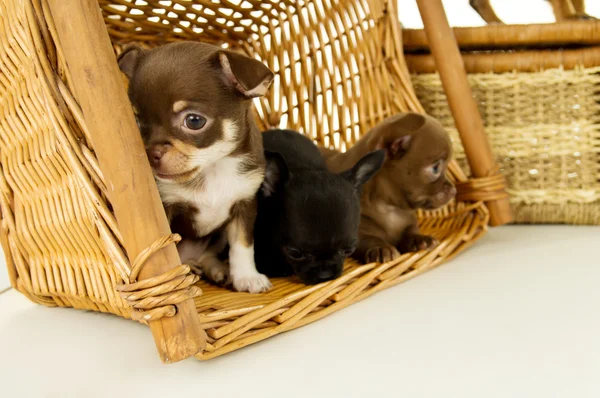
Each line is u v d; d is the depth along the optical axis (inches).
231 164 18.8
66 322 19.7
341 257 19.6
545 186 25.4
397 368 15.8
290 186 20.0
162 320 15.1
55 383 16.3
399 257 20.6
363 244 21.4
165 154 16.8
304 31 25.9
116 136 14.9
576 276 19.7
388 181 22.1
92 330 18.8
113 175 15.0
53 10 14.8
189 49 17.4
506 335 16.8
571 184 25.2
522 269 20.6
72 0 14.7
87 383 16.2
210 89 17.1
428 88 26.3
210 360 16.6
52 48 15.6
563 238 23.4
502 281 19.8
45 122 17.1
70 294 19.2
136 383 16.0
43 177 18.1
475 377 15.4
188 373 16.2
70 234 18.0
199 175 18.7
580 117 24.8
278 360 16.4
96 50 14.8
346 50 26.0
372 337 17.1
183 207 19.1
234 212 19.5
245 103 18.3
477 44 25.2
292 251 19.6
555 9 29.7
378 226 22.2
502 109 25.4
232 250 19.5
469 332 17.0
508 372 15.4
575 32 24.3
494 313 17.9
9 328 19.6
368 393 15.1
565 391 14.8
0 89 18.5
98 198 15.6
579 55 24.5
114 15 23.0
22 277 20.2
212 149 17.5
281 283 20.1
